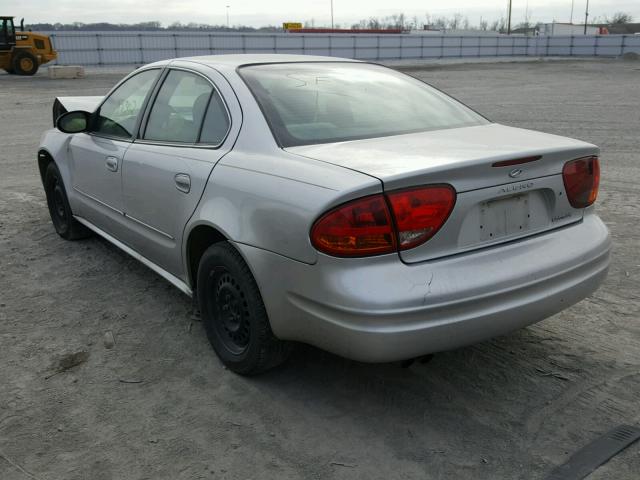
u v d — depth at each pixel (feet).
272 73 11.69
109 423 9.49
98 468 8.50
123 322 12.90
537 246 9.31
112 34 134.82
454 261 8.52
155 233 12.51
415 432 9.18
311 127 10.34
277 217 8.87
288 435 9.17
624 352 11.39
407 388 10.34
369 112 11.13
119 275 15.44
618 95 63.87
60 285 14.87
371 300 7.98
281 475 8.33
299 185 8.73
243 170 9.82
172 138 12.17
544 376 10.63
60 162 16.94
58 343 12.01
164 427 9.39
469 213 8.68
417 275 8.21
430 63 155.12
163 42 140.77
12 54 92.84
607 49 183.42
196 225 10.65
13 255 16.97
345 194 8.07
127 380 10.70
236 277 9.98
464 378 10.62
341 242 8.11
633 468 8.30
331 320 8.39
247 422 9.49
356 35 163.53
